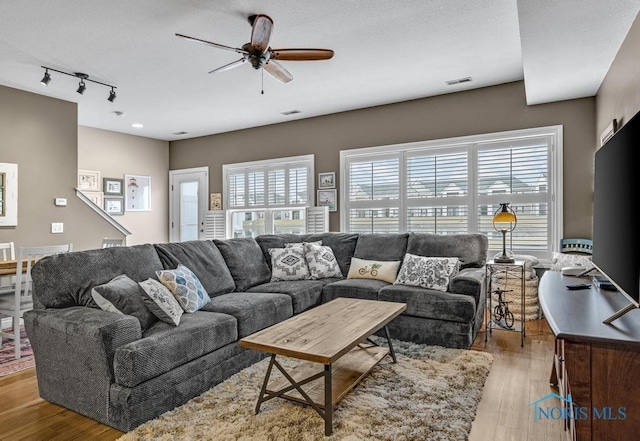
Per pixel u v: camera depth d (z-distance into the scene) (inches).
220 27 118.5
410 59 144.1
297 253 166.7
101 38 125.3
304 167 230.1
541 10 93.6
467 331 121.0
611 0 89.1
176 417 82.0
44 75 152.7
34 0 103.0
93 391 82.0
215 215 260.1
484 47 134.0
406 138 196.5
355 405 86.0
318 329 89.4
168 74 156.9
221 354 99.8
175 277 108.0
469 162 181.8
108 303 90.8
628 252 58.6
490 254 176.7
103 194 247.8
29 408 87.9
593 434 51.3
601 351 51.2
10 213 168.4
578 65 126.6
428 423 78.5
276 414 82.7
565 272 100.2
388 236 168.1
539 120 166.7
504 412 84.0
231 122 236.4
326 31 121.5
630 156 58.9
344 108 209.0
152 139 278.1
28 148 174.9
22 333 146.4
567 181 162.1
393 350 111.9
